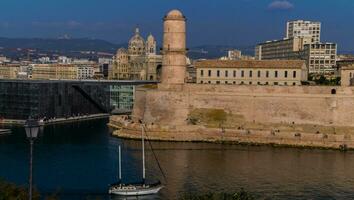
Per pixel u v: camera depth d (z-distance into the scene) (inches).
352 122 5610.2
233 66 6501.0
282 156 4827.8
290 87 5851.4
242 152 5036.9
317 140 5344.5
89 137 6102.4
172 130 5826.8
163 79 6284.5
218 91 6058.1
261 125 5866.1
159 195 3469.5
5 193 1793.8
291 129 5708.7
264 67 6373.0
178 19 6205.7
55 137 6117.1
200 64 6663.4
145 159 4655.5
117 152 5027.1
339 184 3769.7
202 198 1825.8
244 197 1854.1
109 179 3907.5
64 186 3686.0
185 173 4106.8
